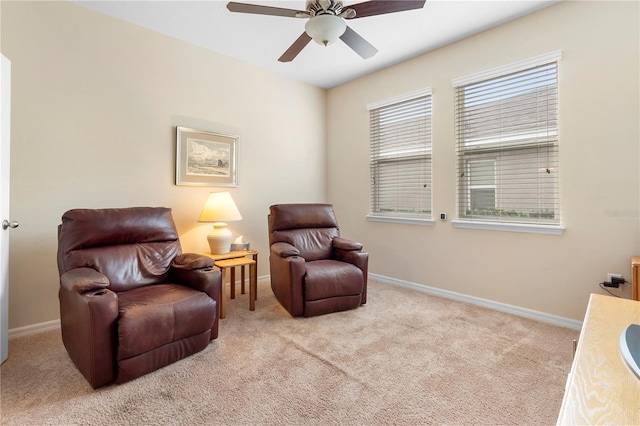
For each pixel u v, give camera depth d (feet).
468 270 10.31
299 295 8.83
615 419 1.98
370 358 6.64
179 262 7.84
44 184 8.07
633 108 7.41
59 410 4.98
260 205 12.85
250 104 12.37
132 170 9.54
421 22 9.29
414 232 11.80
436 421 4.77
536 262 8.91
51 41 8.11
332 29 6.66
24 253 7.82
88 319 5.37
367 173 13.53
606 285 7.72
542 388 5.59
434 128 11.11
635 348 2.78
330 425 4.69
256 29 9.80
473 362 6.48
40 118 7.98
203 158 11.07
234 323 8.55
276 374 6.03
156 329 5.95
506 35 9.32
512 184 9.45
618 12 7.57
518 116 9.26
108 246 7.36
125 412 4.95
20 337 7.70
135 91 9.55
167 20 9.30
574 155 8.25
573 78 8.22
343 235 14.55
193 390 5.51
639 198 7.39
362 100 13.65
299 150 14.16
